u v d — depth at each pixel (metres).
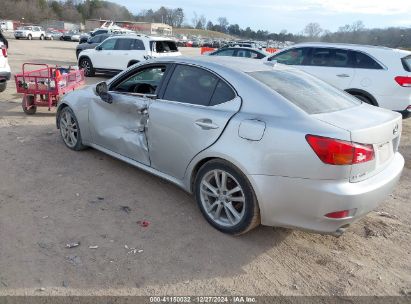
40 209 3.93
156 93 4.25
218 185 3.64
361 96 8.22
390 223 4.14
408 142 7.62
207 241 3.56
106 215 3.90
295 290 3.02
